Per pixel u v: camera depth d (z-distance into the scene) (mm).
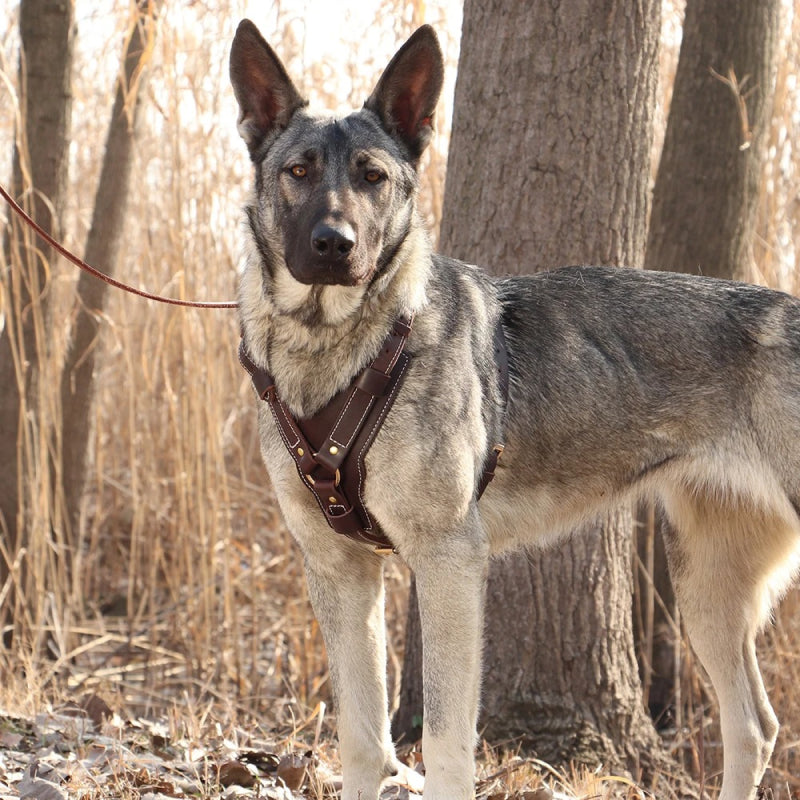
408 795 3971
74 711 5156
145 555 7805
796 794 5266
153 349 7930
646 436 4145
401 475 3518
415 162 3771
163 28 6195
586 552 4883
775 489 4074
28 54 6555
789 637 5941
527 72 4676
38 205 6652
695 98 5746
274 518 7973
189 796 3924
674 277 4254
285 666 6527
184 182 6922
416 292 3586
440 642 3531
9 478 6742
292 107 3746
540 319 4098
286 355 3576
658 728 5859
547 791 3959
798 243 6391
